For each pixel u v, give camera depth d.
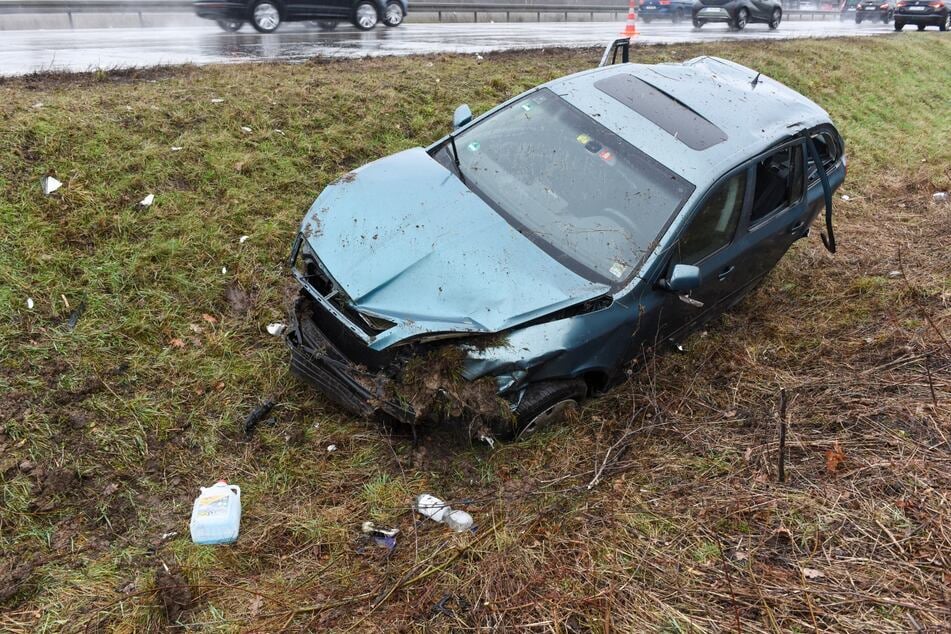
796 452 3.64
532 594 2.85
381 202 3.94
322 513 3.34
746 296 5.58
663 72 5.16
